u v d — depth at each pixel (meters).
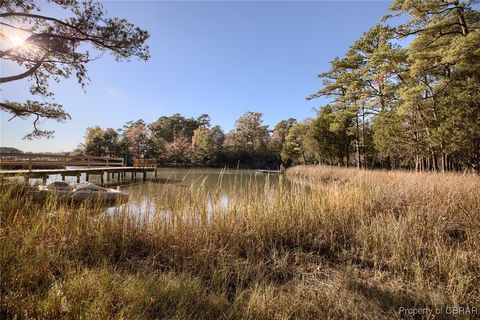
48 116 9.70
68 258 2.80
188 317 2.02
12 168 12.48
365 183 5.70
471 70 9.70
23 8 7.45
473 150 11.16
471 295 2.47
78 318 1.84
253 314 2.12
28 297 2.05
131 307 1.99
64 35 7.67
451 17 11.00
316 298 2.39
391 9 11.67
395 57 13.64
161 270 2.84
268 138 52.22
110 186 15.79
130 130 45.31
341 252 3.43
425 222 3.99
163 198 3.94
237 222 3.63
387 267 3.04
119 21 7.82
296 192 4.39
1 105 8.70
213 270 2.79
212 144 44.09
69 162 17.12
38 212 3.25
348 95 19.38
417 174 8.12
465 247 3.45
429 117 12.41
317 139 25.11
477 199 4.60
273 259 3.11
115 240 3.21
